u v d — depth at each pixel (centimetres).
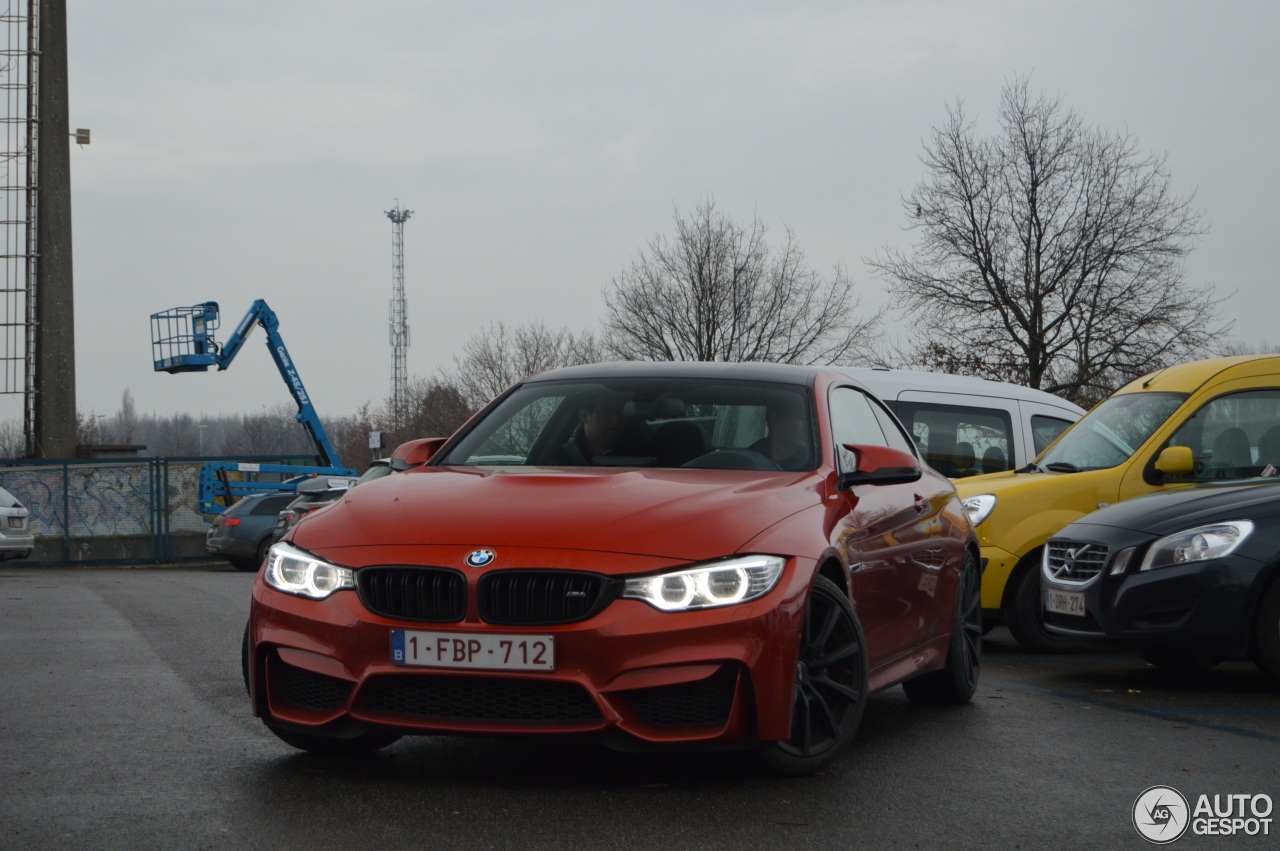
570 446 549
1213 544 693
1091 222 3341
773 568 439
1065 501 930
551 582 421
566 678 414
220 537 2416
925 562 600
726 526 443
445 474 516
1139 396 985
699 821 405
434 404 5441
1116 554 718
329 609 440
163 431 13412
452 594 425
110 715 596
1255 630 688
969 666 664
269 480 2980
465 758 496
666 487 473
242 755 501
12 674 747
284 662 452
